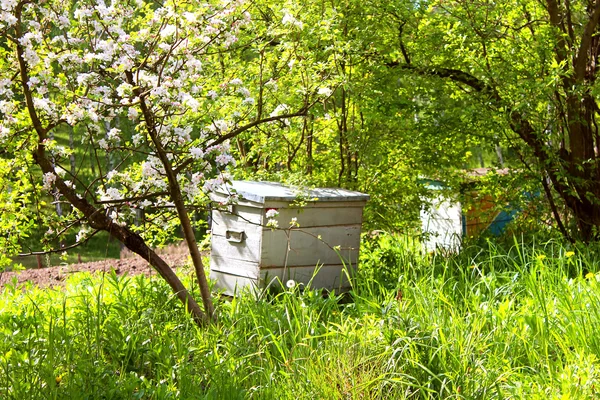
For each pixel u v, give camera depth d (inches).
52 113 198.8
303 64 291.0
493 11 339.0
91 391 166.4
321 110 319.9
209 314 221.5
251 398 167.2
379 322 192.2
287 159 363.9
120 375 177.8
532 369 171.3
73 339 192.7
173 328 212.1
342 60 319.3
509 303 201.5
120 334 197.2
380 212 364.2
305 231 260.4
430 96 362.0
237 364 183.0
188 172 236.4
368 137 355.6
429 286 225.5
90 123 203.0
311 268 264.5
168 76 202.1
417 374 166.7
